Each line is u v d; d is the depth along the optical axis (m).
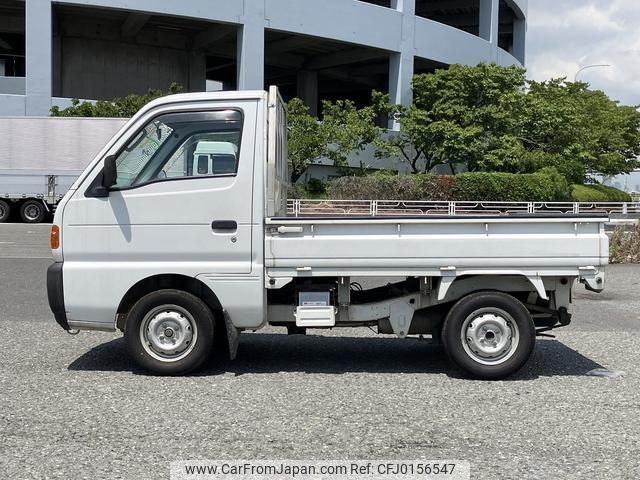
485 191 34.09
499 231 6.87
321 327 7.29
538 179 35.09
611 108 51.03
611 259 18.00
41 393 6.39
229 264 6.87
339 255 6.85
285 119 8.02
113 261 6.91
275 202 7.18
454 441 5.26
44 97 32.56
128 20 37.59
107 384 6.71
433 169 41.75
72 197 6.94
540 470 4.73
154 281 7.06
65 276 6.89
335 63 45.19
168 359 6.98
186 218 6.87
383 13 39.88
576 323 10.41
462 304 6.95
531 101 39.22
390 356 8.12
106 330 7.05
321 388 6.67
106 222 6.89
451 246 6.84
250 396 6.37
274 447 5.09
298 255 6.86
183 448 5.06
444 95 37.94
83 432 5.37
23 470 4.63
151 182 6.92
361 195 33.19
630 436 5.40
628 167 52.12
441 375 7.24
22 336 8.88
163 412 5.87
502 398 6.39
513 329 6.95
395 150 37.94
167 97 7.03
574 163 40.09
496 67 38.66
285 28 36.50
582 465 4.82
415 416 5.84
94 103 33.94
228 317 6.93
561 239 6.85
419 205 31.89
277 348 8.52
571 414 5.94
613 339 9.18
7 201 30.95
